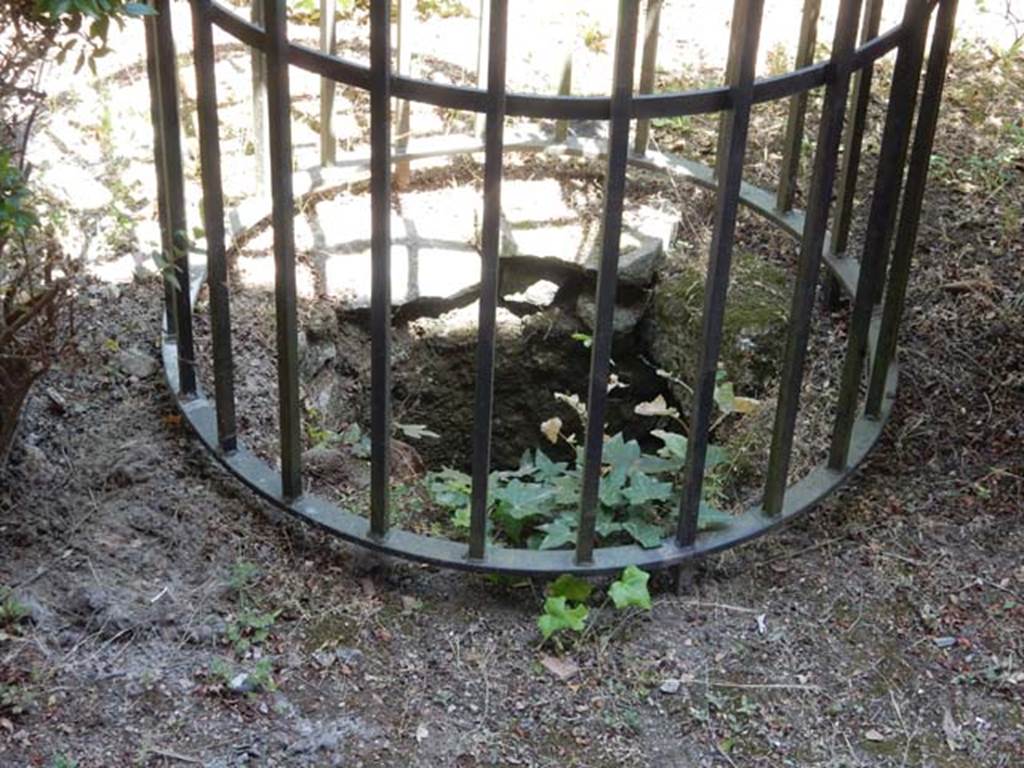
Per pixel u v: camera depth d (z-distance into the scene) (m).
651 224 4.32
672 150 4.63
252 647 2.89
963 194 4.41
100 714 2.71
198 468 3.31
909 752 2.75
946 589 3.12
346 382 4.08
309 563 3.11
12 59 2.88
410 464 3.71
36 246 3.71
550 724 2.77
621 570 2.98
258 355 3.68
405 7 4.05
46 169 4.12
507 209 4.37
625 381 4.42
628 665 2.90
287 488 3.10
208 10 2.71
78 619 2.90
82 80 4.50
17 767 2.58
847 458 3.28
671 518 3.26
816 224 2.77
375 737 2.71
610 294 2.68
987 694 2.88
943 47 2.93
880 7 3.50
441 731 2.74
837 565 3.17
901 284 3.22
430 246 4.23
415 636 2.95
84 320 3.69
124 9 2.66
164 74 2.99
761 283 4.07
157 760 2.62
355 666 2.87
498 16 2.46
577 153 4.33
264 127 4.05
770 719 2.80
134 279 3.85
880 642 2.99
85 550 3.04
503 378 4.47
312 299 3.98
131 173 4.18
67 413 3.41
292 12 5.13
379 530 3.02
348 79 2.59
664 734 2.76
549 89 4.78
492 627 2.98
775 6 5.41
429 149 4.26
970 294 3.99
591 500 2.89
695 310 4.04
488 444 2.85
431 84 2.56
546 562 2.98
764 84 2.57
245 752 2.66
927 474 3.44
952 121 4.77
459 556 2.98
